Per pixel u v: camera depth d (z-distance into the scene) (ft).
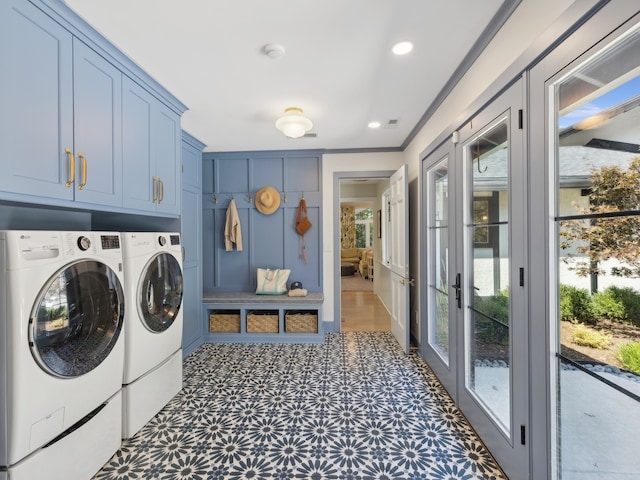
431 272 9.06
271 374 8.71
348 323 13.80
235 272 12.80
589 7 3.07
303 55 5.93
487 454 5.47
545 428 3.95
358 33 5.29
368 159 12.47
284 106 8.26
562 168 3.65
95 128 5.29
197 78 6.79
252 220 12.72
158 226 8.29
